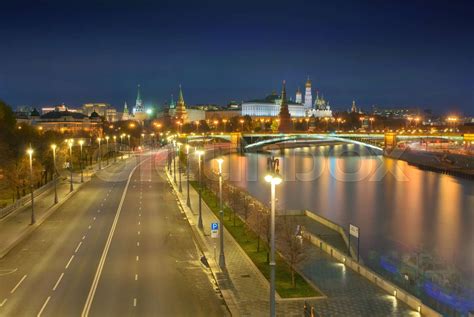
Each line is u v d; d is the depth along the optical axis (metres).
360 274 59.28
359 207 135.75
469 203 143.75
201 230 82.38
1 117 149.62
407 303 49.78
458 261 83.00
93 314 47.41
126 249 70.88
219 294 53.09
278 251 67.81
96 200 116.06
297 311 48.12
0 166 120.38
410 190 167.88
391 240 98.38
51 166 149.38
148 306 49.53
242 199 93.06
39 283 56.16
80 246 72.56
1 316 46.91
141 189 135.38
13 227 84.94
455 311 55.66
